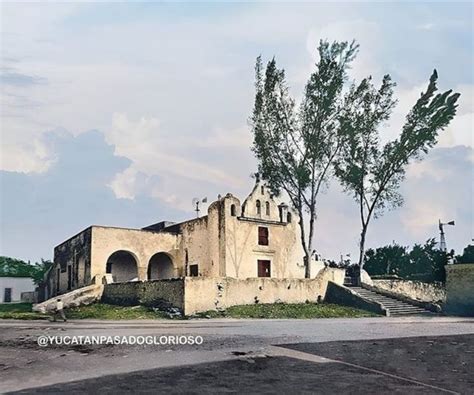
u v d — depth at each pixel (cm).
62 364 1395
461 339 1889
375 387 1119
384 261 5725
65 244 4709
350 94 4191
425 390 1102
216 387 1098
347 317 3120
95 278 3834
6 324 2498
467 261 4553
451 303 3538
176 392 1054
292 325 2461
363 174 4269
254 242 4403
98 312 3092
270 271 4462
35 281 6625
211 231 4303
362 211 4316
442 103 4191
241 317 2969
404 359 1463
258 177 4453
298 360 1416
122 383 1138
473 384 1168
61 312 2748
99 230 4059
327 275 3794
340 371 1279
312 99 4112
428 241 5606
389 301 3659
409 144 4206
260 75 4222
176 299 3052
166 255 4566
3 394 1056
